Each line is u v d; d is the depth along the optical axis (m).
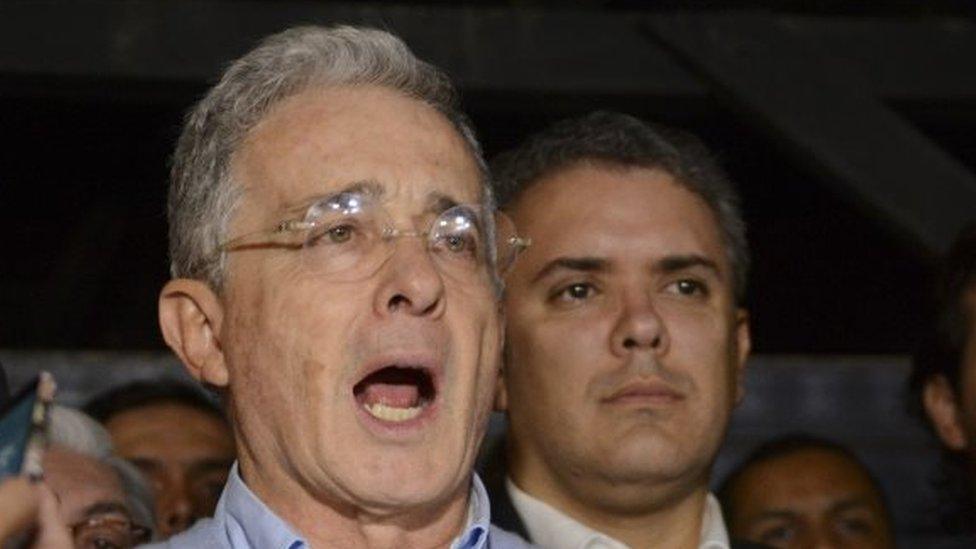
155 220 8.91
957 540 4.98
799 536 5.52
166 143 8.70
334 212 3.15
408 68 3.29
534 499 4.25
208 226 3.24
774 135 6.92
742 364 4.62
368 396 3.21
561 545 4.19
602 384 4.20
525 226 4.31
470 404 3.17
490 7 7.93
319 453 3.11
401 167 3.18
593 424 4.18
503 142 8.39
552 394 4.22
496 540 3.35
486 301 3.22
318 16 6.74
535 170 4.38
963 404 4.94
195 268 3.27
